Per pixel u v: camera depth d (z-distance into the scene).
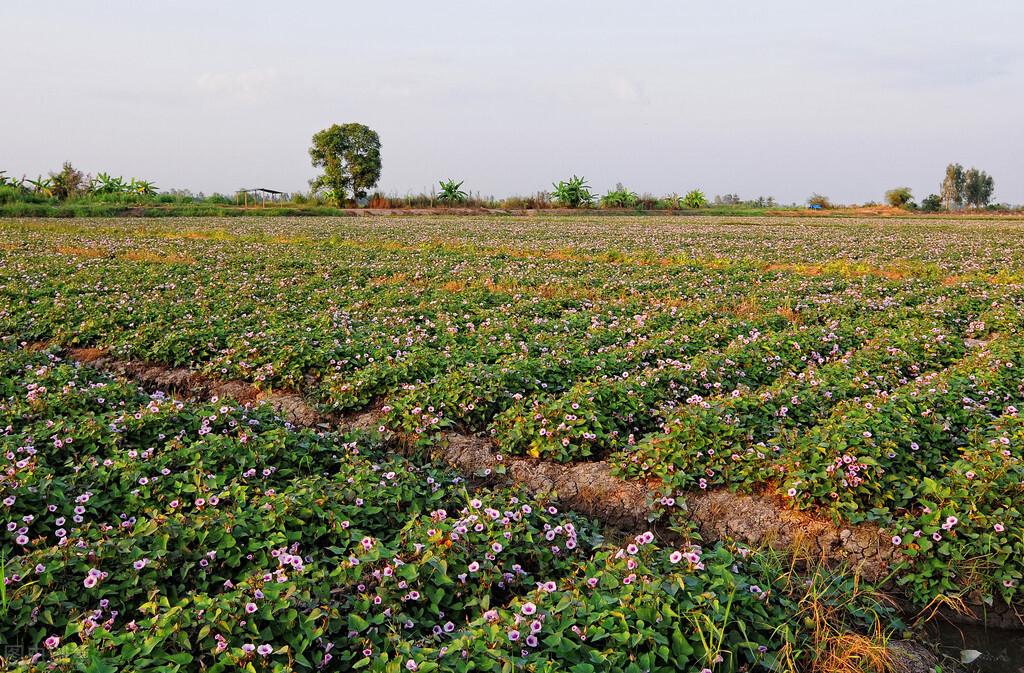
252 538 5.39
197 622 4.24
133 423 7.31
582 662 4.20
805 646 4.84
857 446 6.67
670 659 4.31
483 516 5.75
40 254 23.94
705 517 6.72
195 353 11.16
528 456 7.91
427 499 6.43
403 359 10.19
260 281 18.62
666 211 80.88
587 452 7.69
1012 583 5.46
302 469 7.08
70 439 6.83
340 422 8.95
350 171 90.31
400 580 4.92
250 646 4.05
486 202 82.62
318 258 23.97
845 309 14.93
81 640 4.24
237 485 6.02
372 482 6.33
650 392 8.93
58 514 5.61
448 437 8.27
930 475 6.88
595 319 13.75
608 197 86.12
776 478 6.82
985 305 15.29
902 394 8.48
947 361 11.17
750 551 5.82
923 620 5.54
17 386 8.84
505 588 5.38
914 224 53.16
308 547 5.53
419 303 15.72
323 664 4.30
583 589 4.94
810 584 5.59
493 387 8.89
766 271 21.98
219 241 31.47
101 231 36.03
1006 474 6.07
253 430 7.73
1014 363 9.98
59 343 11.90
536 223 52.97
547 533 5.80
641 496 7.03
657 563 5.47
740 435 7.50
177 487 6.05
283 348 10.55
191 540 5.22
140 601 4.74
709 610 4.66
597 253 26.86
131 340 11.55
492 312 14.58
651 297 16.81
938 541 5.80
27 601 4.44
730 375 10.14
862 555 6.04
